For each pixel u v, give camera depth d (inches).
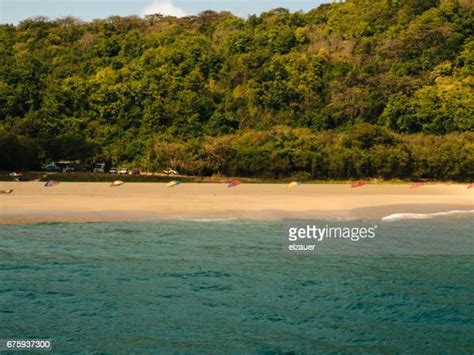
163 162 3031.5
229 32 4859.7
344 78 4074.8
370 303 916.6
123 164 3196.4
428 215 1769.2
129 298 915.4
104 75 3996.1
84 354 722.2
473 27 4635.8
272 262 1149.7
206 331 796.0
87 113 3676.2
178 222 1545.3
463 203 2054.6
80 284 979.3
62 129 3479.3
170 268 1085.8
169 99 3777.1
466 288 999.6
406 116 3651.6
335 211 1771.7
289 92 3905.0
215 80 4131.4
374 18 4990.2
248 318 844.0
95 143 3260.3
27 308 868.0
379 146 3112.7
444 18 4714.6
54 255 1163.9
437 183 2984.7
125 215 1624.0
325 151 3070.9
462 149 3125.0
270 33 4714.6
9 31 4901.6
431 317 863.7
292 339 776.3
